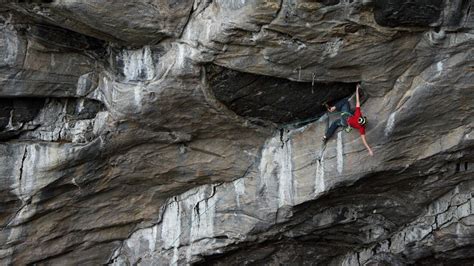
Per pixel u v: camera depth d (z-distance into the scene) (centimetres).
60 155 1091
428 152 1108
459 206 1207
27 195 1126
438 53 973
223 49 948
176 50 980
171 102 1042
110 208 1239
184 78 1000
